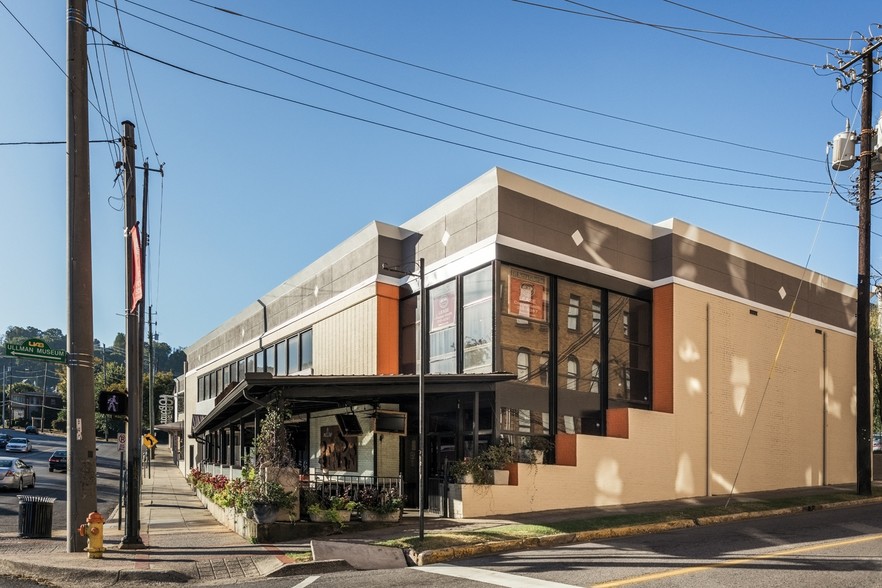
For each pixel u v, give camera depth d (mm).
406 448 20328
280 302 31219
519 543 13398
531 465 17469
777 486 23688
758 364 23672
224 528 18281
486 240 18656
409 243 22469
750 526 15641
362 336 22938
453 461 17969
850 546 12531
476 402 17188
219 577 11453
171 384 99312
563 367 19562
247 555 12922
